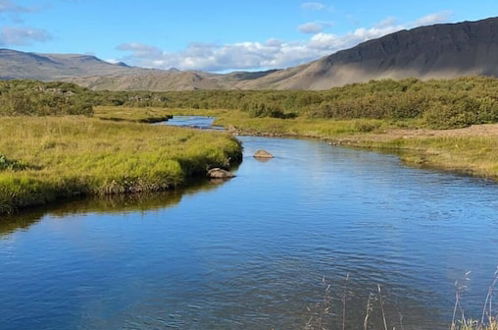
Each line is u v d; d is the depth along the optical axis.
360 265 15.55
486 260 16.14
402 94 117.94
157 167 29.56
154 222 20.77
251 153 51.25
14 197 22.39
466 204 25.12
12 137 37.66
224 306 12.37
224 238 18.45
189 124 95.25
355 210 23.56
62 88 182.12
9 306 12.25
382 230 19.81
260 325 11.34
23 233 18.69
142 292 13.19
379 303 12.63
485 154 45.88
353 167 40.25
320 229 19.92
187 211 22.98
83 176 26.50
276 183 31.67
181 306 12.34
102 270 14.79
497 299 12.95
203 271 14.82
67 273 14.52
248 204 24.77
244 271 14.87
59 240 17.81
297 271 14.93
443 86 143.75
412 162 43.66
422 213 22.97
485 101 89.88
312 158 47.19
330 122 94.50
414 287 13.76
